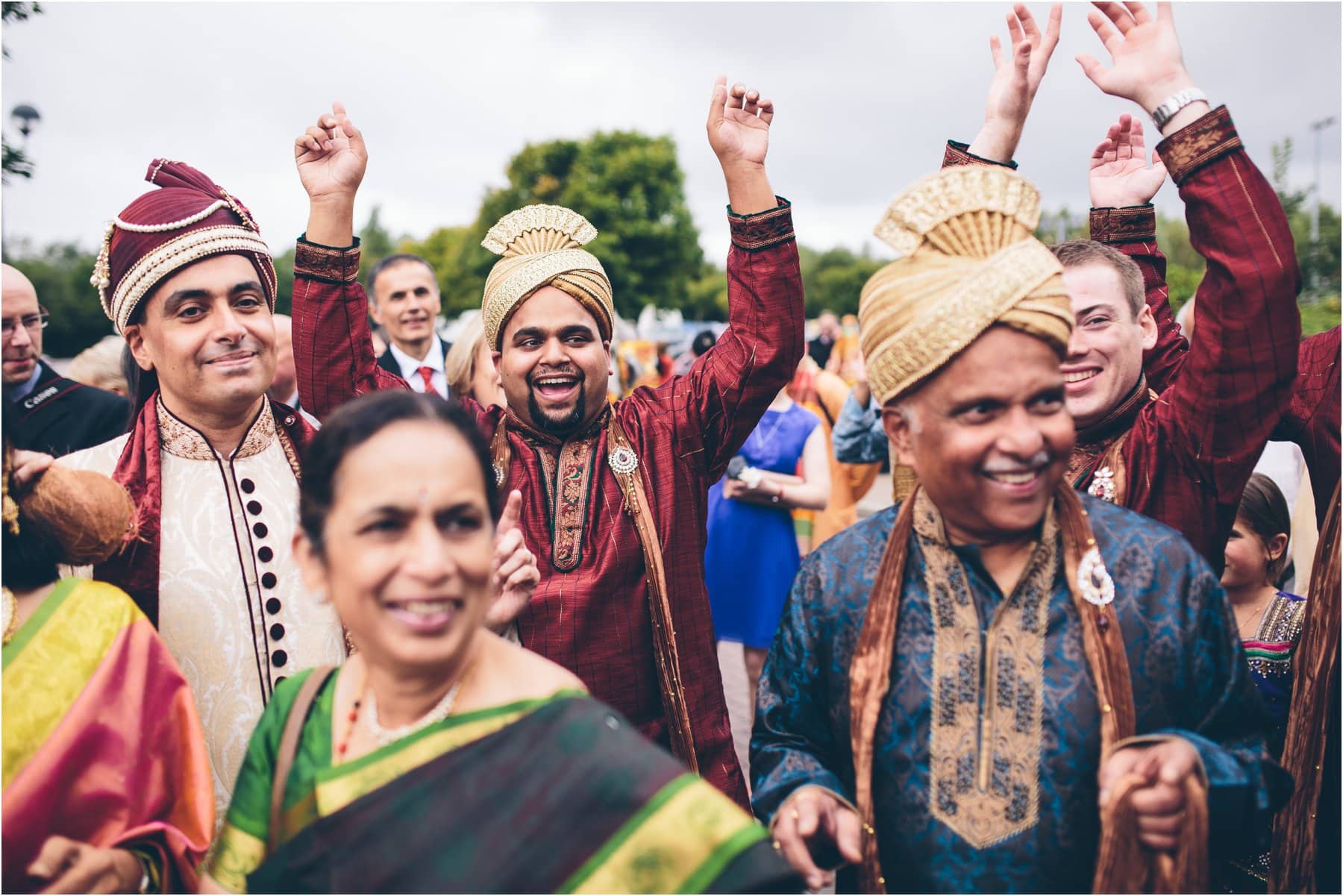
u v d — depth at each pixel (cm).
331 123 288
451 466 159
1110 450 243
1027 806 176
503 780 153
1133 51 219
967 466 175
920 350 175
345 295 291
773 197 288
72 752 187
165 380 260
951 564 188
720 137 284
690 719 280
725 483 539
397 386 308
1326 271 847
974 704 181
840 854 190
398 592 157
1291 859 227
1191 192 211
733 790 283
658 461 290
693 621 286
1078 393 246
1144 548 183
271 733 176
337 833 154
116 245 261
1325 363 265
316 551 165
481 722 161
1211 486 223
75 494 201
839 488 632
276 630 256
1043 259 175
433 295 614
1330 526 230
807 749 202
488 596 167
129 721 194
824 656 199
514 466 289
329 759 167
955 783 180
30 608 198
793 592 205
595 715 157
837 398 675
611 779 150
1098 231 298
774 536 539
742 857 146
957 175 183
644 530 279
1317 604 229
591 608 275
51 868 178
